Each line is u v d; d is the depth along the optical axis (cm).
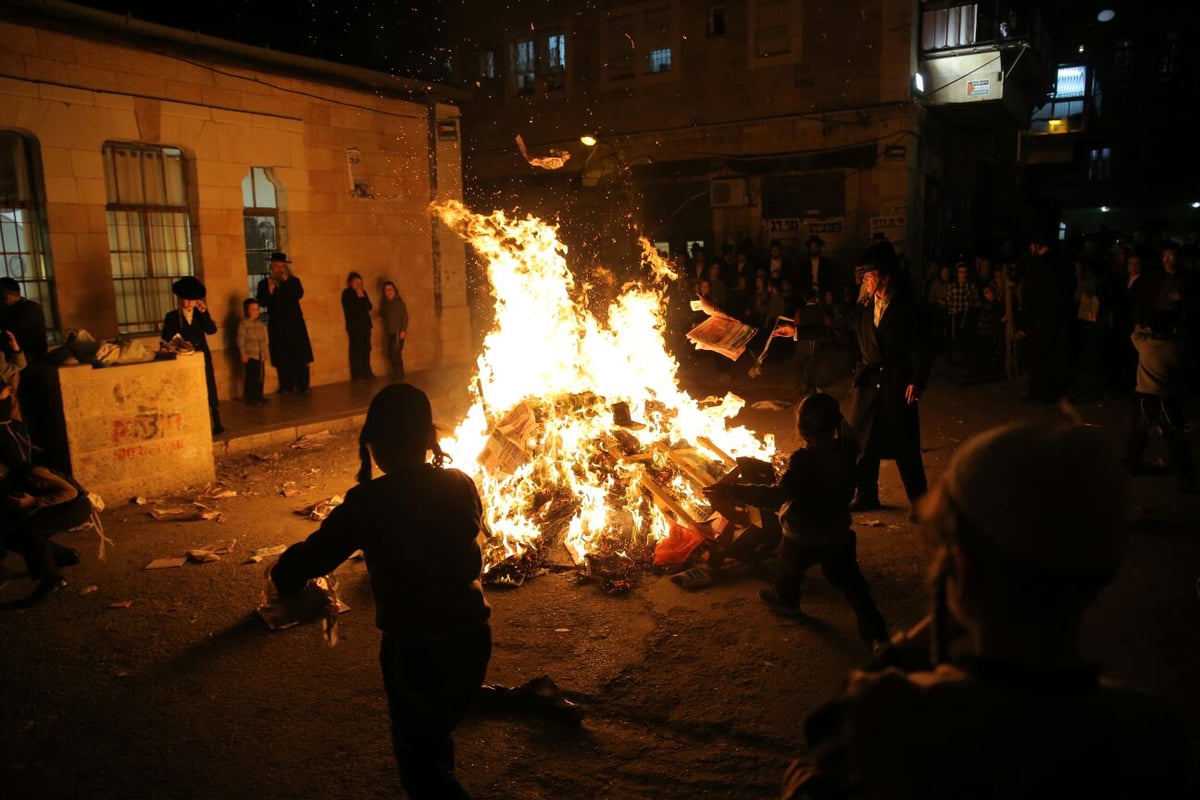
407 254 1523
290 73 1293
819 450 436
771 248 1850
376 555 271
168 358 804
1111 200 3303
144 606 535
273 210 1315
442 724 273
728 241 1877
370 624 504
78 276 1054
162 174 1162
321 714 404
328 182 1371
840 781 135
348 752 371
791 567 459
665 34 2042
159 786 349
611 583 540
